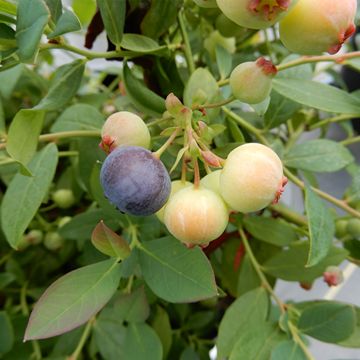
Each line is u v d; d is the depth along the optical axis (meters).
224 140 0.11
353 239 0.13
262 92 0.08
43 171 0.10
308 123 0.16
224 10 0.07
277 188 0.07
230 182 0.07
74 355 0.12
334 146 0.12
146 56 0.11
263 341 0.10
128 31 0.10
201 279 0.09
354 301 0.21
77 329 0.13
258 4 0.07
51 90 0.09
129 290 0.11
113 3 0.09
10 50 0.08
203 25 0.13
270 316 0.12
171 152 0.09
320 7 0.07
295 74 0.11
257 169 0.07
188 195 0.07
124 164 0.07
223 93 0.11
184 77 0.13
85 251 0.12
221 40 0.13
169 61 0.11
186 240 0.08
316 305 0.10
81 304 0.08
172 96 0.08
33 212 0.10
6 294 0.15
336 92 0.10
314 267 0.12
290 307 0.11
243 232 0.13
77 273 0.09
